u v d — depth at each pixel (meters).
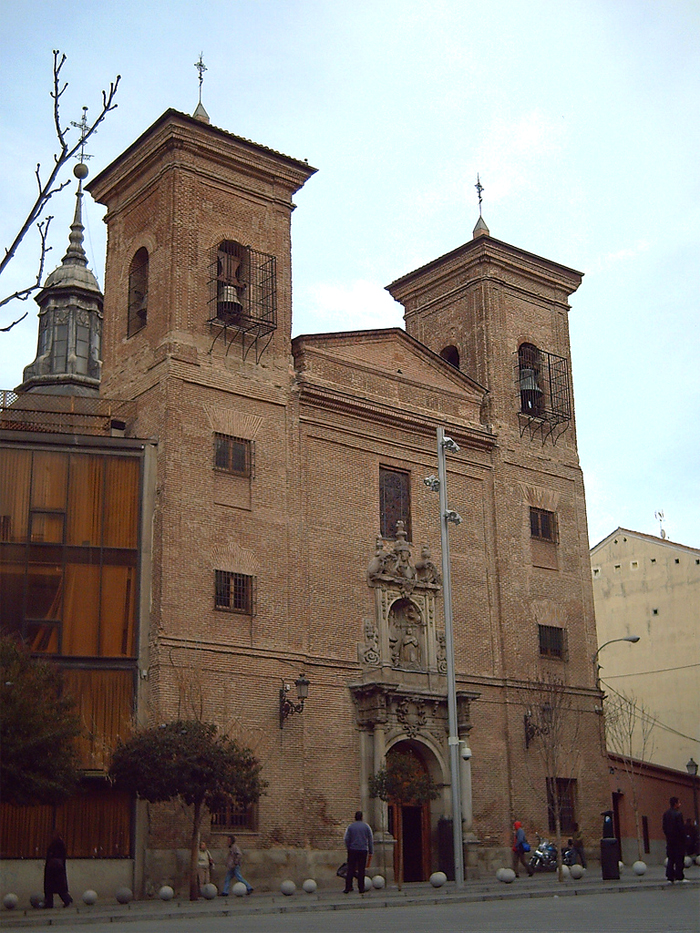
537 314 45.66
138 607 32.03
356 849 26.80
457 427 40.94
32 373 49.78
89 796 30.23
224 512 33.91
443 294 45.81
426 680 36.94
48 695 27.56
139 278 37.34
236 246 37.22
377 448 38.59
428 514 39.47
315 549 35.81
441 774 36.34
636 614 60.62
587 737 41.47
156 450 33.53
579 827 40.06
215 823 31.20
